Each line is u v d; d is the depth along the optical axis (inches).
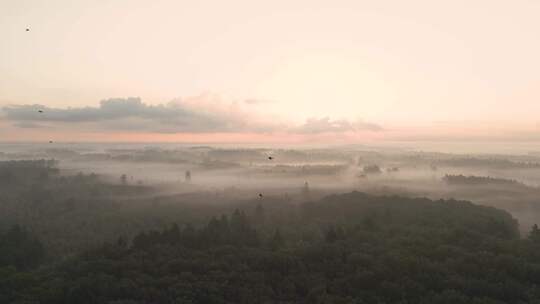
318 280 2459.4
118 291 2256.4
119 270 2632.9
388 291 2268.7
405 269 2536.9
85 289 2244.1
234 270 2605.8
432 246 2999.5
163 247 3105.3
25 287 2433.6
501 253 2847.0
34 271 2827.3
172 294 2208.4
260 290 2305.6
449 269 2536.9
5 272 2714.1
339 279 2454.5
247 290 2289.6
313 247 3024.1
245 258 2847.0
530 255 2824.8
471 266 2556.6
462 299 2111.2
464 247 3011.8
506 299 2199.8
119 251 3024.1
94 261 2810.0
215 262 2726.4
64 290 2290.8
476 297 2155.5
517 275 2479.1
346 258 2783.0
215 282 2369.6
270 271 2625.5
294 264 2704.2
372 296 2225.6
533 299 2174.0
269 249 3144.7
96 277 2456.9
